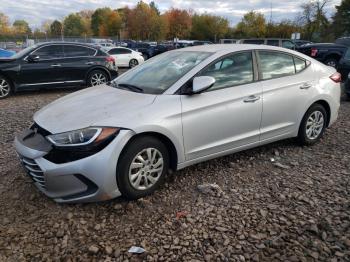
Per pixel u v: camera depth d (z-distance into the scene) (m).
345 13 61.84
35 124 3.68
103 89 4.31
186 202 3.58
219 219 3.28
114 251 2.86
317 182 4.03
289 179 4.11
